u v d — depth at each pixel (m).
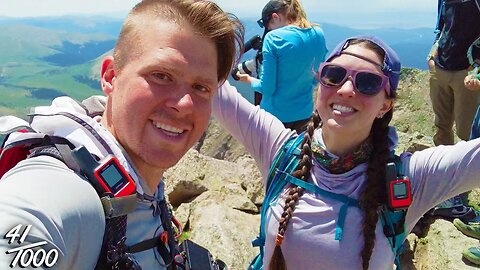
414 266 1.49
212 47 0.53
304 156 0.86
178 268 0.55
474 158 0.79
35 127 0.48
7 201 0.38
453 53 1.87
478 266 1.35
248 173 2.02
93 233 0.42
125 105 0.50
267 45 1.60
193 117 0.52
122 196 0.45
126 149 0.52
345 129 0.80
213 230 1.59
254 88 1.70
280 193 0.88
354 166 0.82
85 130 0.49
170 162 0.52
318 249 0.81
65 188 0.41
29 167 0.42
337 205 0.81
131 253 0.49
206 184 1.96
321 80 0.84
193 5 0.51
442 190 0.81
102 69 0.55
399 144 2.12
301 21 1.62
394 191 0.77
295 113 1.66
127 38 0.51
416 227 1.60
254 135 0.95
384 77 0.80
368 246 0.78
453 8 1.82
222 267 0.70
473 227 1.48
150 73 0.49
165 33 0.50
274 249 0.85
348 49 0.83
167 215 0.58
